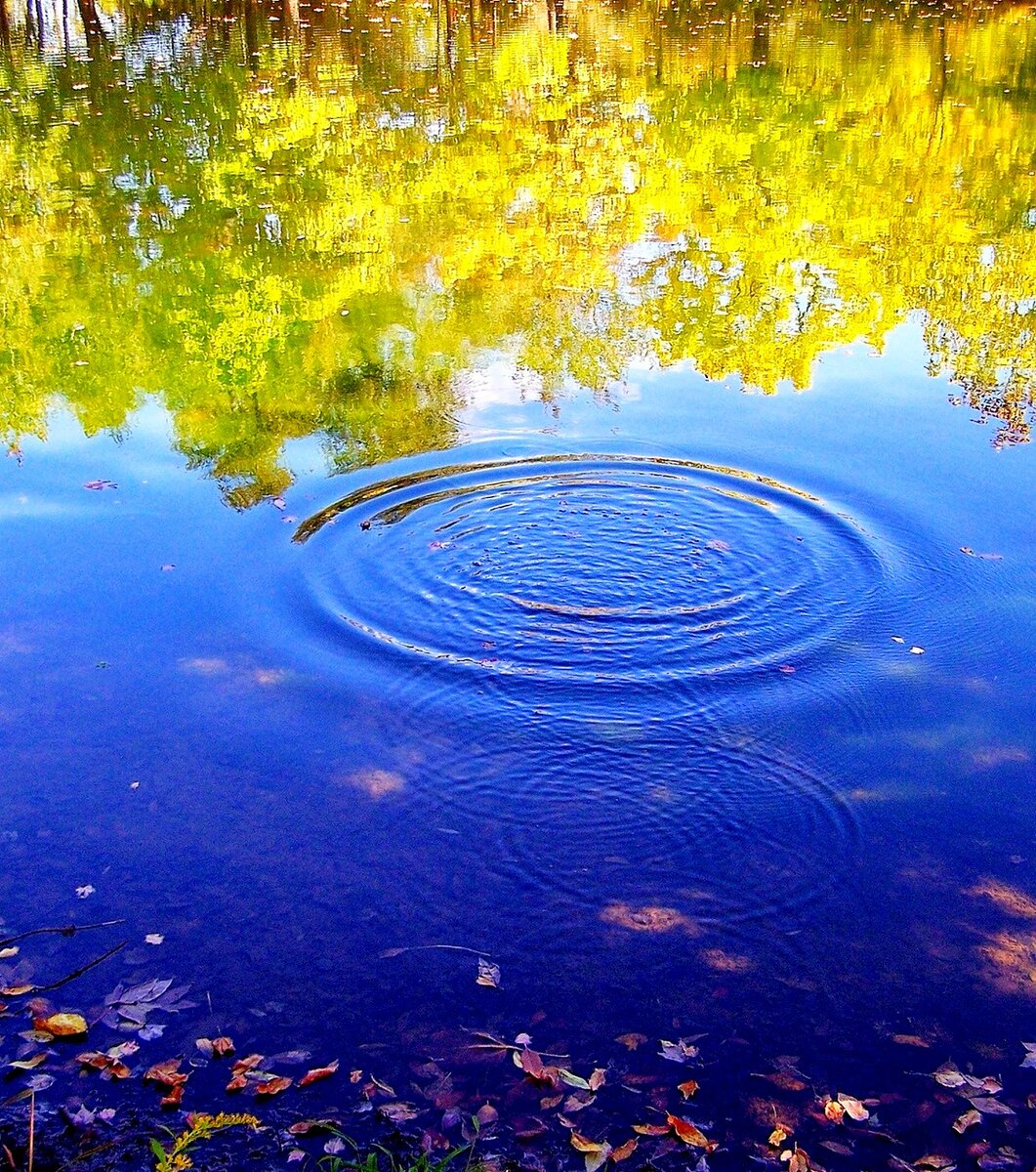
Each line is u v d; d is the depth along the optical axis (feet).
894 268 40.96
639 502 25.45
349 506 25.20
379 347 34.58
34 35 91.45
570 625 20.98
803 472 26.61
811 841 15.97
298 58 82.28
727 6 105.70
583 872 15.37
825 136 60.23
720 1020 13.16
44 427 29.55
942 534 23.91
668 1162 11.41
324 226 45.91
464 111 66.08
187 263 42.09
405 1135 11.62
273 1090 12.05
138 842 15.76
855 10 101.40
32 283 40.14
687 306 37.63
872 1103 12.16
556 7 105.09
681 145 58.80
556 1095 12.13
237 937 14.19
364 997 13.34
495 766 17.40
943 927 14.55
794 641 20.57
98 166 54.29
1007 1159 11.52
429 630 20.83
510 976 13.70
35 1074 12.21
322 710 18.63
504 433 28.76
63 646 20.25
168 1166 11.15
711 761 17.53
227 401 30.83
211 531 24.20
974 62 78.84
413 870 15.34
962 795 16.85
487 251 43.06
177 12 102.83
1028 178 51.72
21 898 14.74
